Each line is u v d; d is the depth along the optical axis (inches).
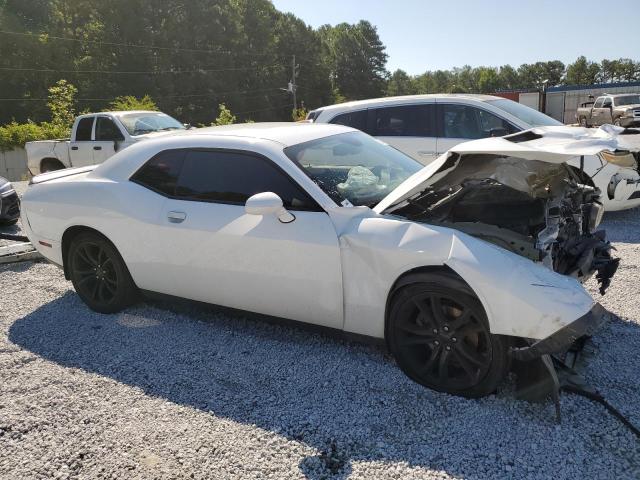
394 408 115.3
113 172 168.9
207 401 121.6
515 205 132.5
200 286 151.6
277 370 133.7
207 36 2598.4
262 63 2903.5
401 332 123.8
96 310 175.8
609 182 253.1
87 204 167.3
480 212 132.9
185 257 150.5
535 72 5812.0
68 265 178.7
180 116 2388.0
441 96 294.7
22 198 186.2
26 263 232.7
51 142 473.4
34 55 2138.3
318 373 131.3
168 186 156.6
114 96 2175.2
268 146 142.6
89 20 2336.4
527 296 105.1
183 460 102.0
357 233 124.9
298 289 134.3
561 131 137.0
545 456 98.0
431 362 120.8
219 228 142.9
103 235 167.8
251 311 146.7
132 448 106.3
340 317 131.6
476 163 124.2
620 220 275.6
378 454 101.1
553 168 134.3
